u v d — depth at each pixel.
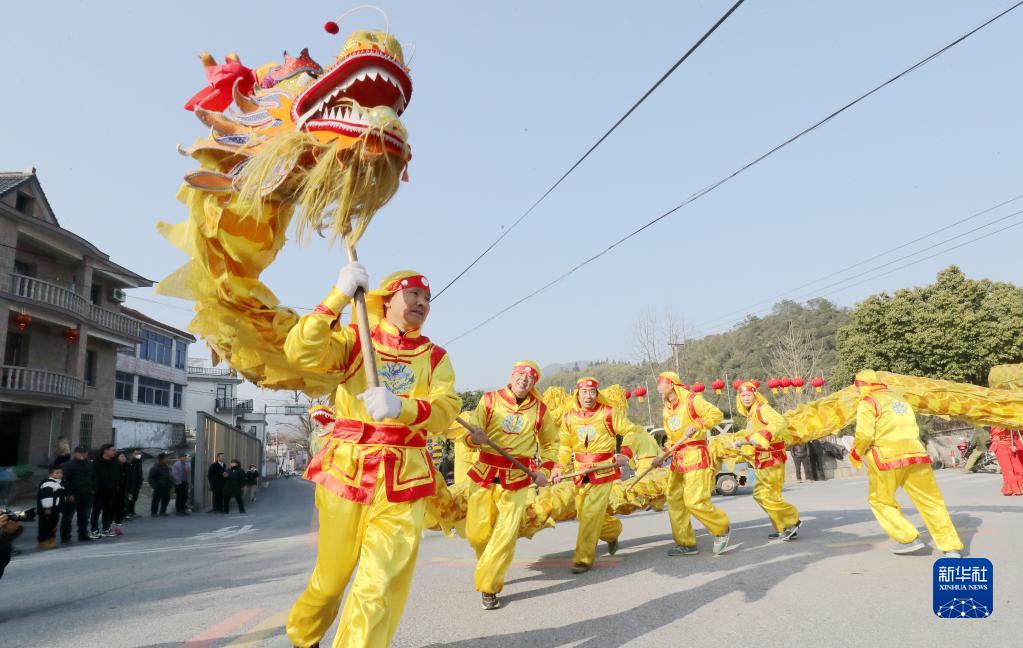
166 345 32.16
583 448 5.53
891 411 5.17
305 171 2.46
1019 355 22.36
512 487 4.46
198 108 2.42
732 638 3.27
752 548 6.05
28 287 18.42
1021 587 4.07
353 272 2.51
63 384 19.84
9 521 4.90
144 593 5.23
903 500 9.64
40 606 4.88
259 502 21.89
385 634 2.44
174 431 32.59
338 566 2.64
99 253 21.17
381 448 2.67
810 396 30.89
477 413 4.79
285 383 2.75
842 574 4.62
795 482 19.17
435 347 3.04
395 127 2.33
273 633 3.68
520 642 3.36
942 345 22.97
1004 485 10.68
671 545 6.60
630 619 3.71
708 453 5.96
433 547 7.24
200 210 2.42
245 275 2.53
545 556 6.24
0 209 17.25
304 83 2.51
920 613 3.60
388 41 2.47
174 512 16.31
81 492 9.85
